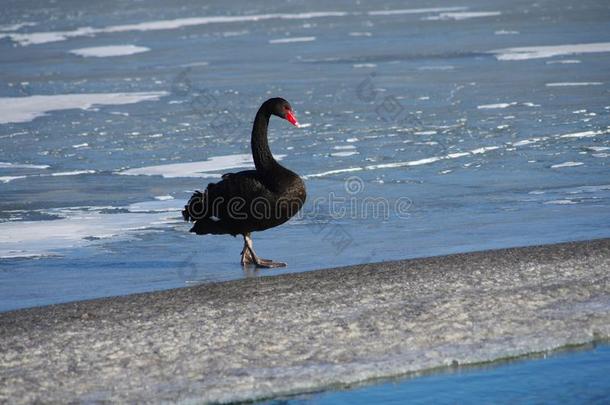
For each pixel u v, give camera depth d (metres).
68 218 17.80
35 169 22.75
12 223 17.52
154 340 10.53
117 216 17.86
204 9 72.50
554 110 27.86
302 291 12.09
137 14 70.19
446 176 20.42
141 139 26.22
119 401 9.16
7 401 9.16
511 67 37.28
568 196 18.09
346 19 62.09
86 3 78.31
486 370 10.01
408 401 9.37
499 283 12.12
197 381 9.55
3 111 31.77
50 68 43.28
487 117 27.30
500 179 19.91
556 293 11.70
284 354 10.12
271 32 56.16
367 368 9.84
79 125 28.70
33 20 67.31
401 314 11.12
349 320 10.98
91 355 10.19
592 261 12.94
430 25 55.88
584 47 42.03
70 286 13.29
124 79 38.88
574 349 10.41
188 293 12.25
